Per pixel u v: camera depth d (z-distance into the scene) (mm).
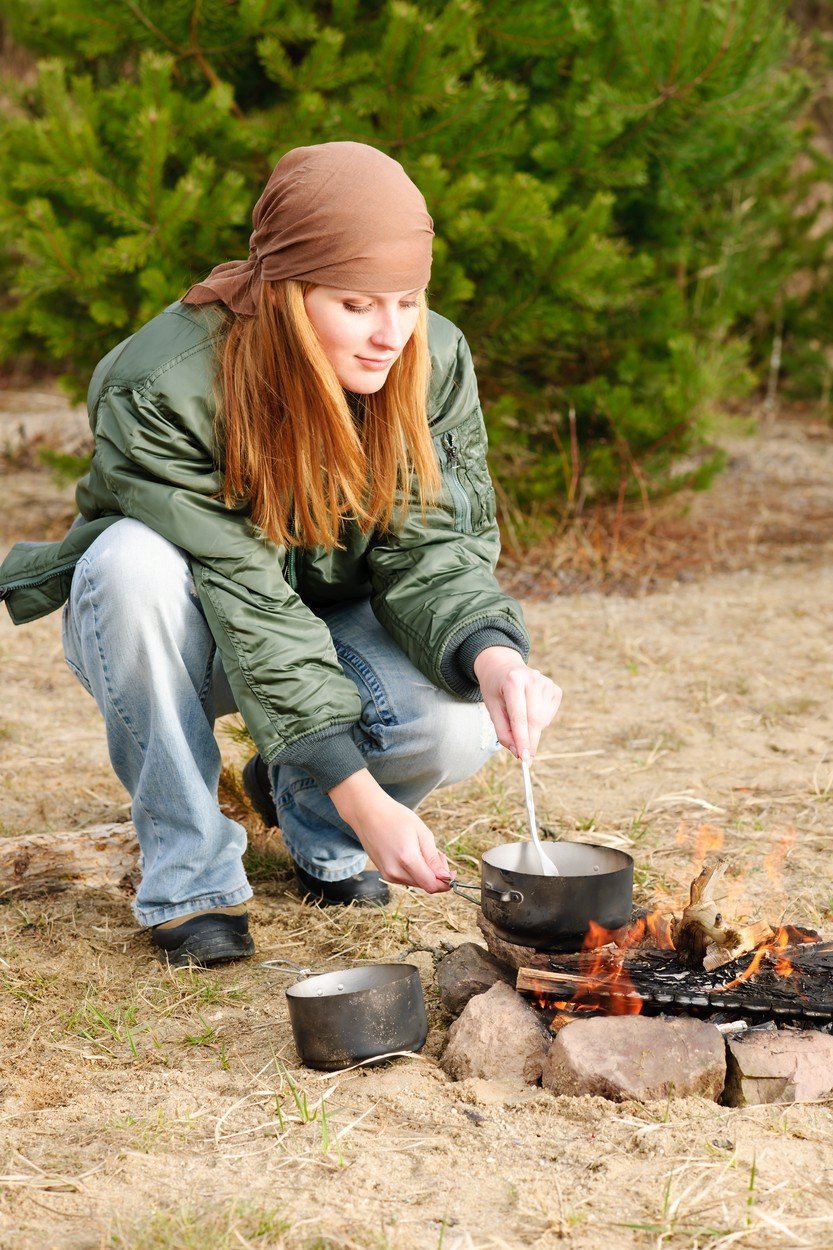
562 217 5223
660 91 5348
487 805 3377
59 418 8773
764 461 7758
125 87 5195
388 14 5223
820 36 8992
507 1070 2072
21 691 4488
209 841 2512
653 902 2719
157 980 2480
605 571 5824
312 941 2654
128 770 2533
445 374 2488
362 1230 1674
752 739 3875
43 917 2742
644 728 3979
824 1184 1771
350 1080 2102
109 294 5297
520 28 5277
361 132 5082
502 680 2285
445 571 2490
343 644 2604
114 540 2332
